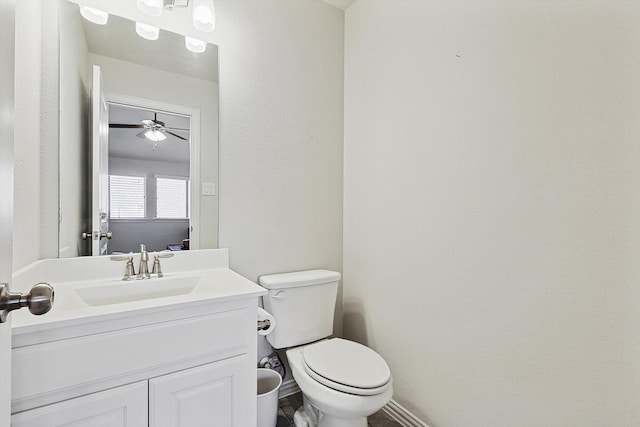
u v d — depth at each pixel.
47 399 0.77
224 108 1.56
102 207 1.31
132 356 0.86
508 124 1.12
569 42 0.96
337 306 1.94
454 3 1.31
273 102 1.70
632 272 0.85
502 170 1.14
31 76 1.03
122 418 0.85
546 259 1.02
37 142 1.08
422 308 1.46
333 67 1.92
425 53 1.44
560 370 0.99
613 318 0.88
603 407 0.90
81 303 1.05
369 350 1.43
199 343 0.97
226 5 1.56
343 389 1.15
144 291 1.23
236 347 1.04
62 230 1.20
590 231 0.92
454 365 1.31
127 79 1.37
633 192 0.84
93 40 1.30
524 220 1.07
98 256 1.26
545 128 1.02
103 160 1.32
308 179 1.83
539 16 1.03
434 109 1.40
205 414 0.98
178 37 1.46
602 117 0.90
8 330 0.55
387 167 1.66
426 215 1.44
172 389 0.92
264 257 1.67
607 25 0.89
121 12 1.34
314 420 1.43
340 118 1.96
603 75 0.89
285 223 1.74
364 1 1.81
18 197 0.92
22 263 0.96
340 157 1.96
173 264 1.41
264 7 1.67
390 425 1.54
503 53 1.13
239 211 1.60
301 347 1.56
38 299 0.48
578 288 0.95
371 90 1.76
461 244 1.28
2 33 0.47
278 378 1.57
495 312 1.16
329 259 1.92
